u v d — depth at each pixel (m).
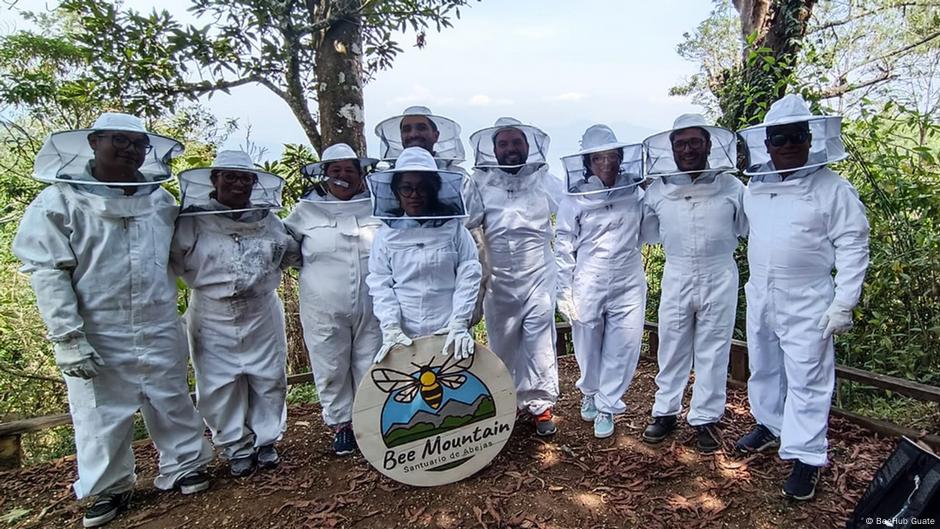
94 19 4.05
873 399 4.19
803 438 2.65
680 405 3.33
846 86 5.11
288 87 4.79
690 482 2.88
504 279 3.29
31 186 5.71
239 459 3.12
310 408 4.21
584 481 2.93
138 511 2.80
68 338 2.43
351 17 4.32
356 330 3.20
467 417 2.90
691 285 3.10
